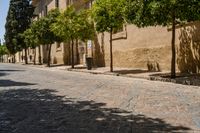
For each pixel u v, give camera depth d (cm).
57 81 1852
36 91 1403
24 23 6038
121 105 1000
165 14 1722
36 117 861
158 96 1173
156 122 768
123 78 2002
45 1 5591
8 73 2772
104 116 847
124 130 700
